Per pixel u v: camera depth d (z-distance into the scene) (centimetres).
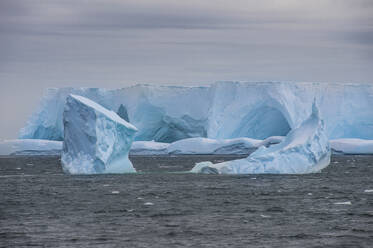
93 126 14212
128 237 7125
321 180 14625
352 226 7769
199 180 14588
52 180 14925
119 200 10606
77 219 8425
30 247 6625
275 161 15062
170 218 8519
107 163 14600
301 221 8188
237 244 6750
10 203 10269
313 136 14800
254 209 9400
